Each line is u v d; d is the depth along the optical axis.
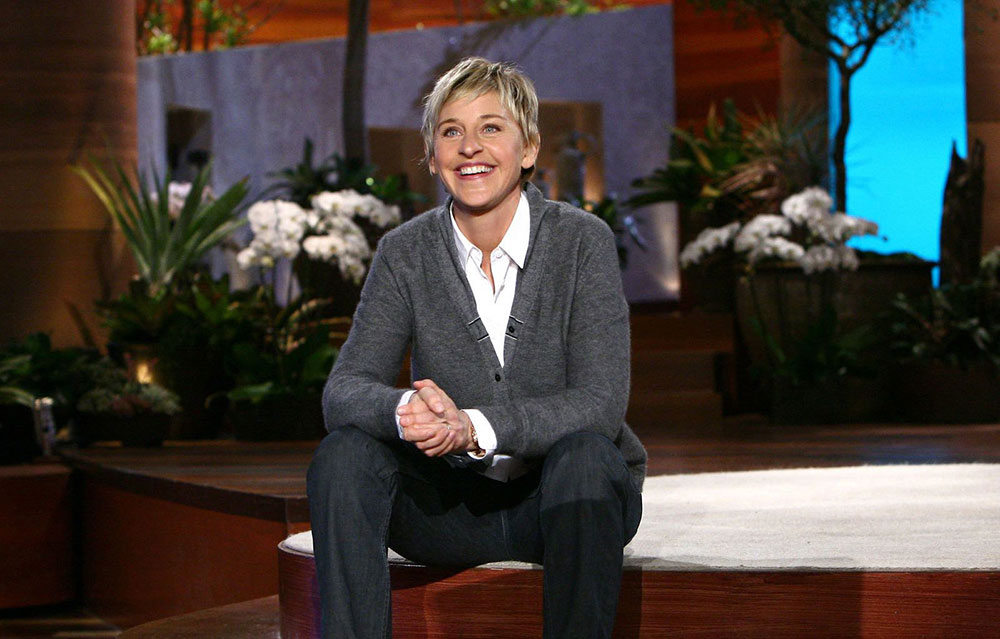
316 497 4.46
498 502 4.86
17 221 13.45
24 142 13.44
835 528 5.95
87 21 13.73
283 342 13.30
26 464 11.49
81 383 12.29
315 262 14.83
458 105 4.87
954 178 13.29
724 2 14.88
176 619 6.12
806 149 14.50
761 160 14.68
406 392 4.57
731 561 5.10
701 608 5.00
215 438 13.16
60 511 10.88
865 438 11.35
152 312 12.81
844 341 12.98
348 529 4.41
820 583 4.94
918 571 4.90
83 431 11.91
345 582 4.36
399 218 14.85
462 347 4.94
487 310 4.99
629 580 5.05
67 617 10.62
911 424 12.70
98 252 13.83
